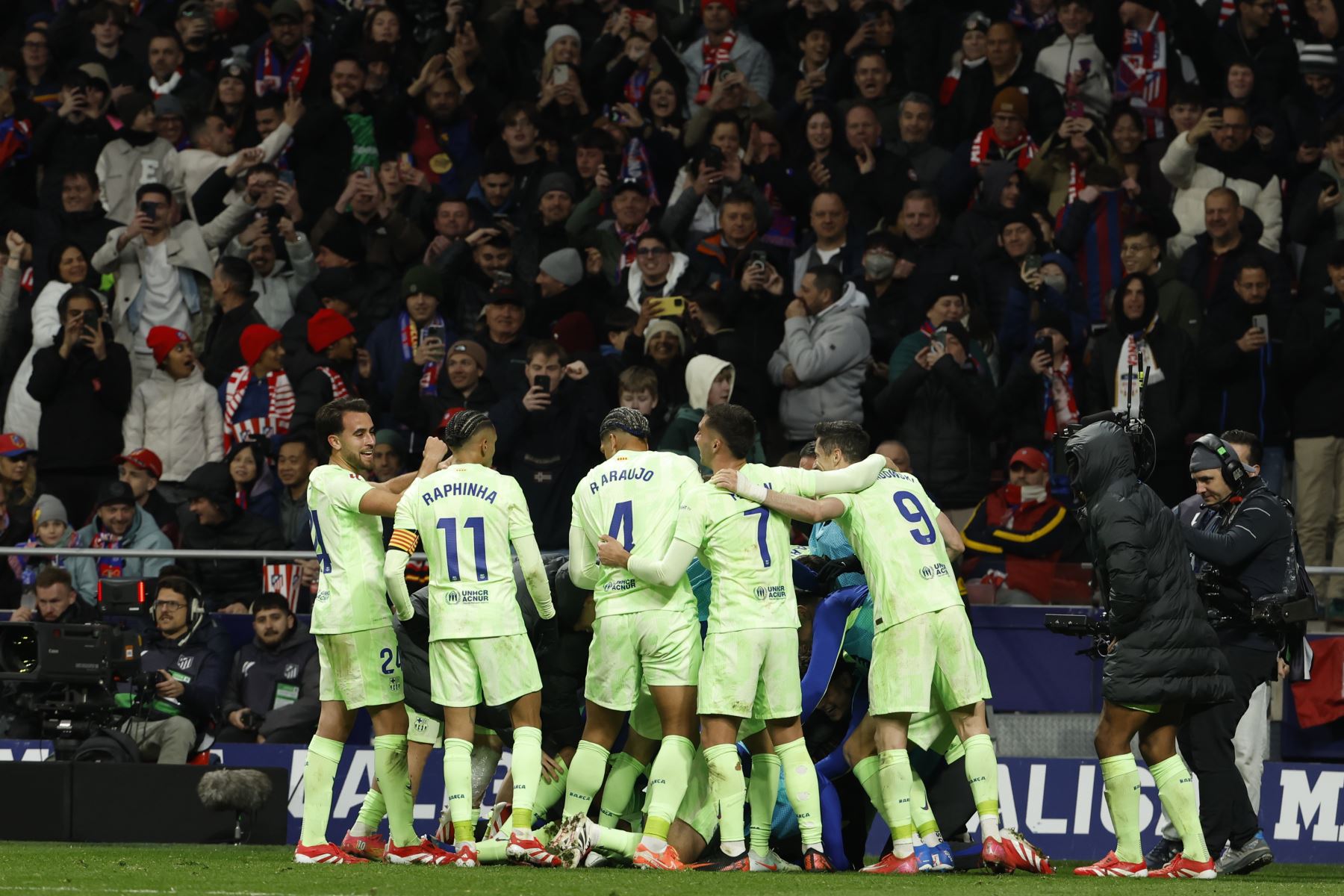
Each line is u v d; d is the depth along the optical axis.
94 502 44.09
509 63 54.38
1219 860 29.12
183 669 35.28
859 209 47.69
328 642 26.06
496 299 43.19
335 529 26.16
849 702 28.47
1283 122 48.88
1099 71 50.38
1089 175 45.28
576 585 26.33
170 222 47.94
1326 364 41.78
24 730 34.69
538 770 25.30
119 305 47.91
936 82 52.78
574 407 40.19
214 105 54.34
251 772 30.58
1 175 52.66
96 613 35.56
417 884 21.20
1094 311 44.56
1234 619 28.52
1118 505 25.05
